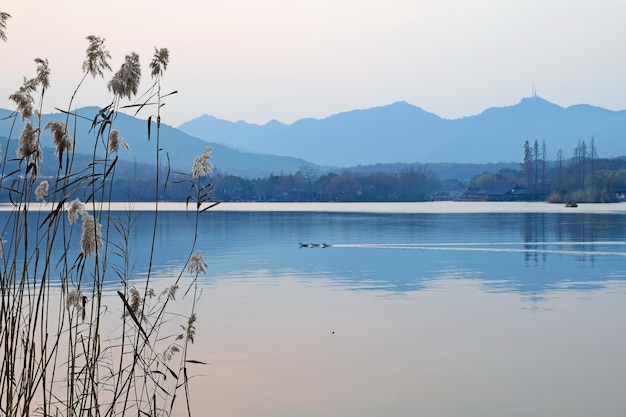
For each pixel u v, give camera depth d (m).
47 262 5.47
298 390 11.85
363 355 14.31
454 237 48.62
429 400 11.40
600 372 13.01
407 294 22.28
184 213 91.88
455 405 11.13
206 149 5.74
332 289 23.41
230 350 14.44
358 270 28.91
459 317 18.28
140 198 119.88
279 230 57.50
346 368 13.33
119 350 12.89
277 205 149.25
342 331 16.50
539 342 15.40
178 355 13.77
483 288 23.67
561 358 14.02
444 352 14.52
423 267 30.00
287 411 10.76
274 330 16.50
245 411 10.73
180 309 18.91
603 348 14.82
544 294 22.28
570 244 42.41
